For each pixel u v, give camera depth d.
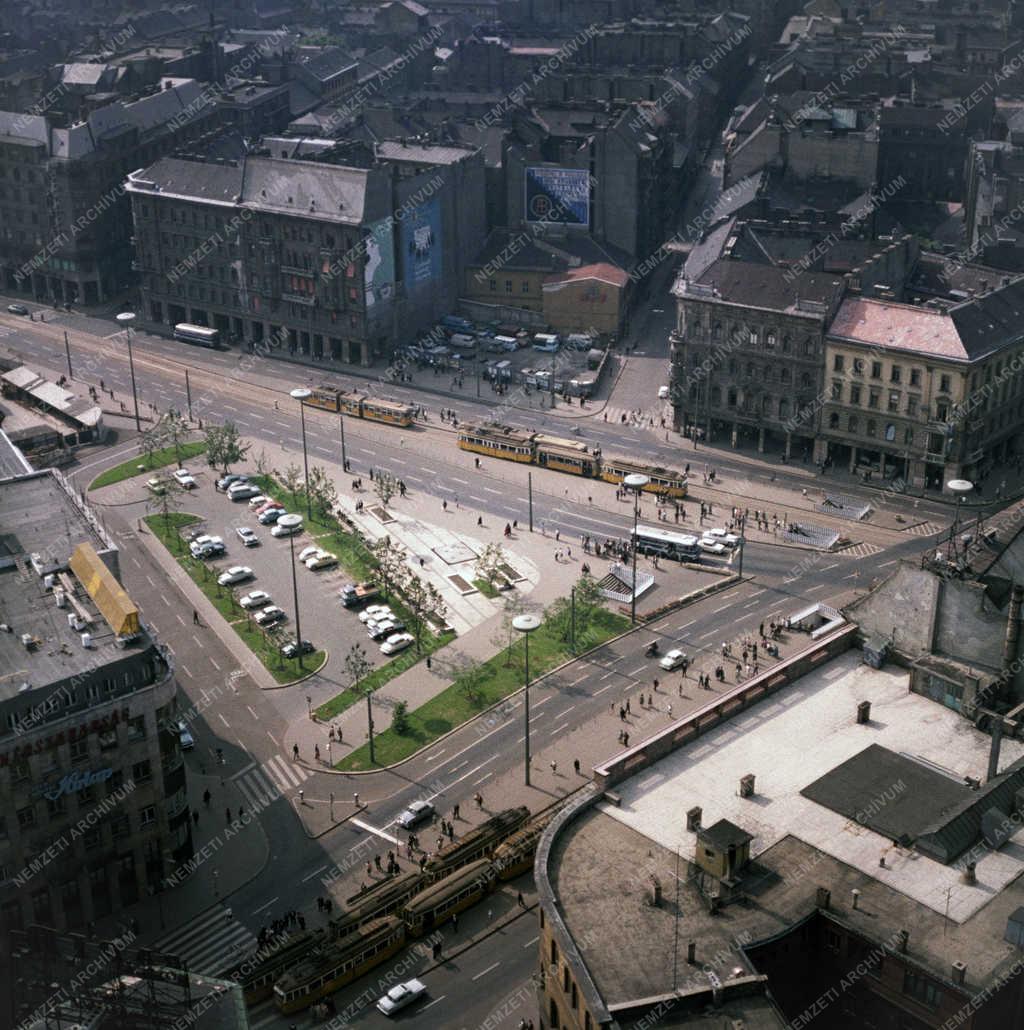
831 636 143.88
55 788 133.75
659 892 111.88
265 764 165.38
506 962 134.12
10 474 179.50
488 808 156.38
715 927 109.56
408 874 145.75
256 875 147.38
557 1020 113.62
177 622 194.75
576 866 116.19
